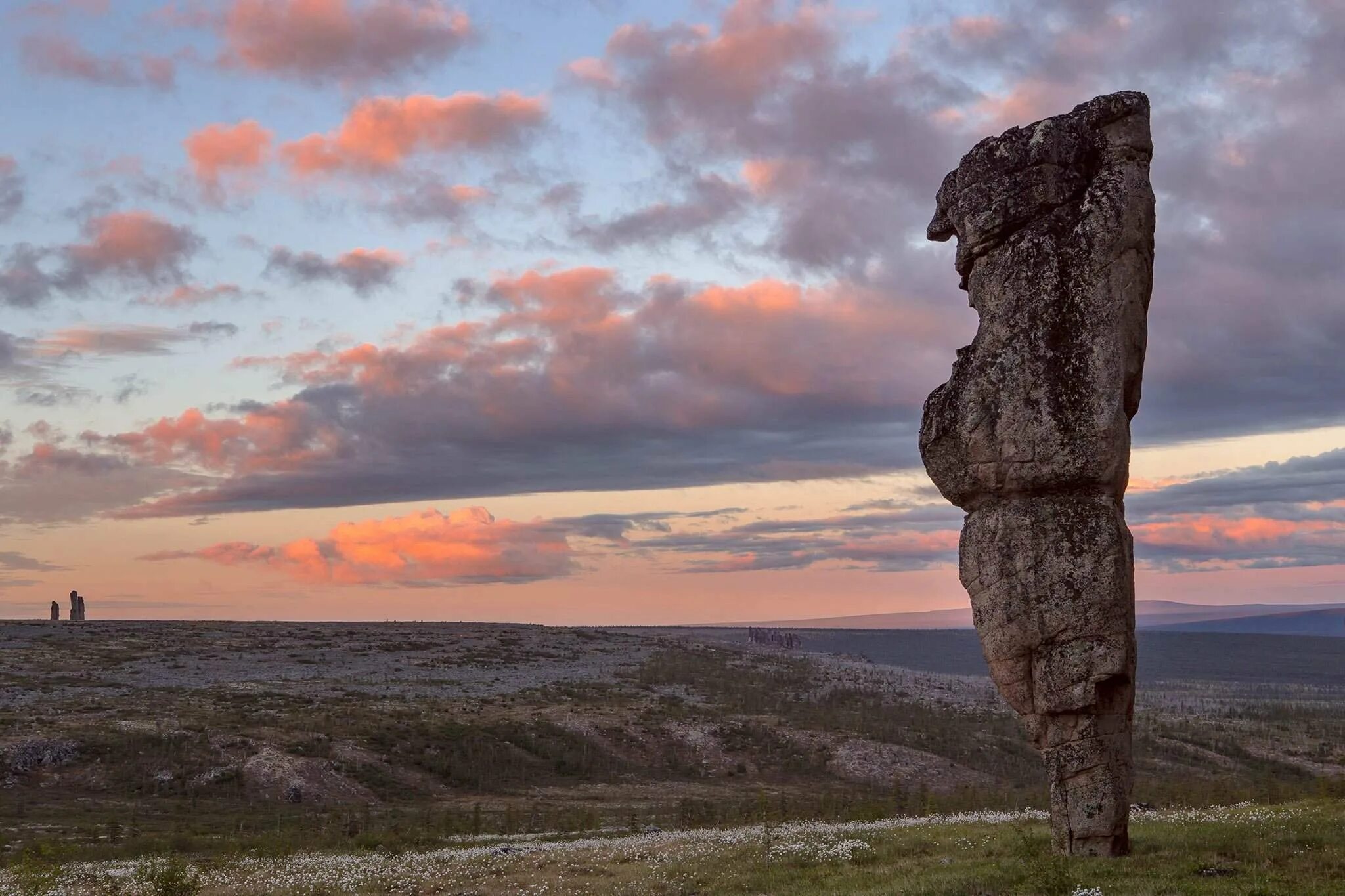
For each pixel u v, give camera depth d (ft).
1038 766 335.47
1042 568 84.84
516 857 127.44
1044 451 84.94
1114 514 84.48
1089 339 84.69
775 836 126.41
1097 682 82.99
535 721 342.85
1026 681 85.92
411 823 209.36
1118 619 83.20
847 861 102.99
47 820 204.33
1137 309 85.71
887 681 548.31
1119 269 85.20
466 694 408.46
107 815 214.90
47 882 110.01
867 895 81.20
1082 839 83.82
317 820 217.36
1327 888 68.69
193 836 182.70
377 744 295.28
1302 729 396.57
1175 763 310.86
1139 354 86.43
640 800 266.36
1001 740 367.86
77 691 377.09
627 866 112.68
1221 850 83.05
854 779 306.76
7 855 157.28
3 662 452.76
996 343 87.92
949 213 92.43
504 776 288.92
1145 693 623.77
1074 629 83.66
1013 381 86.48
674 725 350.02
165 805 230.48
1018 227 88.58
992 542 87.15
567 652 612.70
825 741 339.16
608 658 593.83
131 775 249.96
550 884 105.19
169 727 289.53
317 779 259.19
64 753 258.16
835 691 473.26
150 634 602.85
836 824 149.89
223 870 129.18
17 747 255.50
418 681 452.76
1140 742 336.29
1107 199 85.61
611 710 368.89
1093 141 87.40
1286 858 79.46
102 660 479.82
